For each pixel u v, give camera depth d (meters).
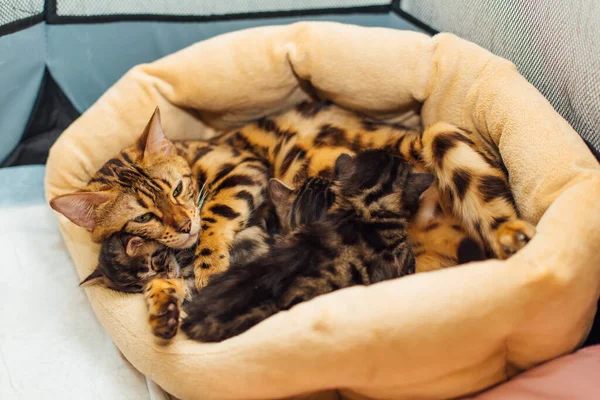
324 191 0.65
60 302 0.70
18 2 0.74
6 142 0.81
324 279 0.58
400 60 0.68
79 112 0.84
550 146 0.57
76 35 0.78
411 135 0.69
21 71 0.77
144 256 0.63
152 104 0.73
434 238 0.66
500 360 0.54
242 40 0.71
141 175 0.65
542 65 0.64
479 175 0.62
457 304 0.50
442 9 0.76
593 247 0.52
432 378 0.52
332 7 0.81
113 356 0.65
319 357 0.51
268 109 0.75
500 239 0.58
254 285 0.57
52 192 0.73
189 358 0.55
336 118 0.72
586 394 0.51
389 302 0.51
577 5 0.59
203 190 0.69
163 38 0.80
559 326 0.52
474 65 0.65
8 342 0.66
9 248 0.75
